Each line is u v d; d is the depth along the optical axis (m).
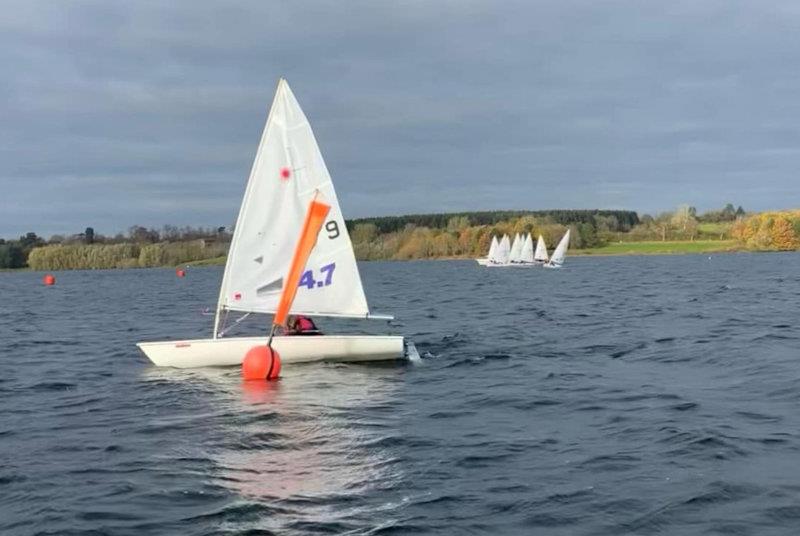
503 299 43.88
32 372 19.00
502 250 116.75
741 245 162.12
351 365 17.81
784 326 25.58
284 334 18.09
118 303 48.56
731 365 17.58
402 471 9.60
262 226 17.56
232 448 10.88
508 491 8.78
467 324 28.95
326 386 15.52
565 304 38.84
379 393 14.83
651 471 9.45
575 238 168.50
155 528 7.84
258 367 16.06
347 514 8.09
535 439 11.17
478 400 14.13
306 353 17.59
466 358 19.42
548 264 107.06
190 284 80.25
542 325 28.05
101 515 8.23
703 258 133.12
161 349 17.77
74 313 40.22
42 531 7.82
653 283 58.78
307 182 17.66
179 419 12.81
